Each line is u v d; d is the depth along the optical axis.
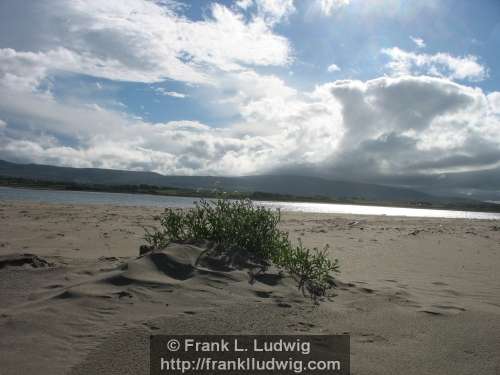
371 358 2.34
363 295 3.70
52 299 3.04
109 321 2.68
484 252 7.12
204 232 4.54
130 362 2.18
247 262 3.97
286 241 4.62
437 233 10.38
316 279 4.03
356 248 6.91
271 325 2.79
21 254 4.34
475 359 2.35
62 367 2.09
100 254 5.20
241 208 4.72
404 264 5.55
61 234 7.00
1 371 1.99
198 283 3.42
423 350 2.46
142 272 3.48
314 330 2.75
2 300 3.06
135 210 15.45
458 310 3.29
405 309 3.29
